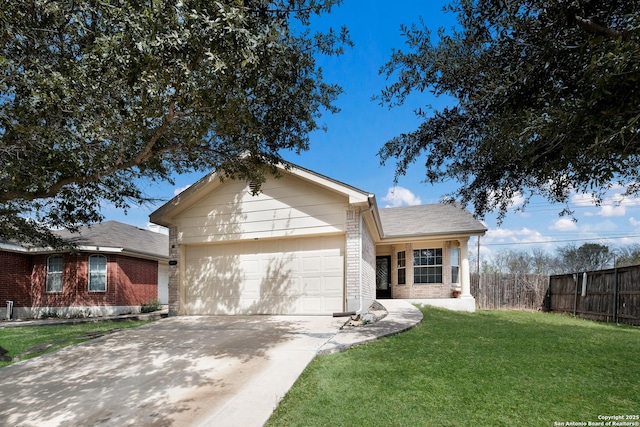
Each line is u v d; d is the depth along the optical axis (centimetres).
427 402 382
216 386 449
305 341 636
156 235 2100
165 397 425
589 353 570
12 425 372
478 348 595
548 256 3584
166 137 632
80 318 1428
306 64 588
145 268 1733
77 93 465
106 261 1542
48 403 425
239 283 1035
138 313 1595
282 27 435
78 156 515
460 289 1427
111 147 598
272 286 1002
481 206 525
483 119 409
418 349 587
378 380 443
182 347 643
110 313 1505
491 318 1049
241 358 555
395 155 512
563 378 450
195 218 1073
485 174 475
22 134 484
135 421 367
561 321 1053
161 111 496
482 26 384
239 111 500
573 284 1342
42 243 1188
